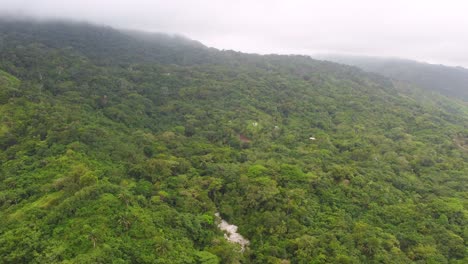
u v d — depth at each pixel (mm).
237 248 57219
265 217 63844
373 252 55469
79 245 45812
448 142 114688
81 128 83562
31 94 97312
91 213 51156
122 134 93562
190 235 56438
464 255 55375
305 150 100000
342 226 61688
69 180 60719
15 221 51531
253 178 75875
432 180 85562
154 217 55344
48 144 75812
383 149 106125
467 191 78875
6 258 45094
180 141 100188
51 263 42719
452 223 64188
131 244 48094
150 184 68938
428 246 57188
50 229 49625
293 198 68375
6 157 71625
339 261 52094
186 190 68875
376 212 67438
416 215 65750
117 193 57000
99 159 73312
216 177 77250
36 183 62656
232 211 68812
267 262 54688
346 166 85000
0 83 97875
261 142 107750
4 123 80688
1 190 61594
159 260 46562
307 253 55094
